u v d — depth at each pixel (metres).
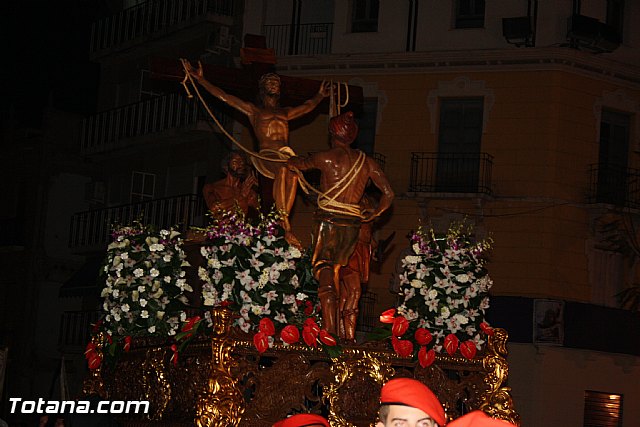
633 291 26.66
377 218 9.81
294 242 9.30
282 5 29.97
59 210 35.62
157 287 9.75
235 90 10.97
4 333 36.06
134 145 33.34
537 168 26.69
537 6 27.14
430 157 27.50
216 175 30.53
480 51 27.05
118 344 10.00
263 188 10.24
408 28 28.20
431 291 9.44
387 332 9.23
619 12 28.03
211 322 8.82
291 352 8.85
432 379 9.32
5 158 37.06
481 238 26.81
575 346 25.69
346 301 9.48
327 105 11.52
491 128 27.11
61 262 35.50
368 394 9.02
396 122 27.89
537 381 25.33
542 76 26.84
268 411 8.70
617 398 26.45
